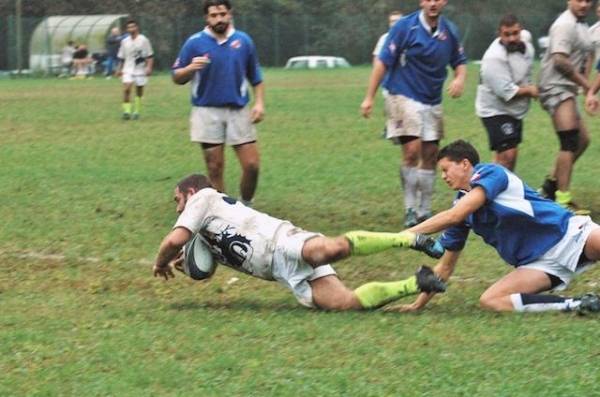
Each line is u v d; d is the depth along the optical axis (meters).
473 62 139.88
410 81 27.36
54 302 19.75
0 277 22.17
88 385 14.61
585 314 17.73
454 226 18.80
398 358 15.44
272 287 20.84
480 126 53.19
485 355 15.52
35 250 25.11
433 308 18.75
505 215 18.08
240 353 15.84
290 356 15.66
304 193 33.25
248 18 155.38
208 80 28.00
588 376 14.49
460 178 18.58
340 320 17.72
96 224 28.14
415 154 27.53
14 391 14.45
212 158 28.56
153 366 15.30
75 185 35.00
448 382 14.39
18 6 138.50
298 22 155.75
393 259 23.45
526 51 28.59
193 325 17.64
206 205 18.59
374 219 28.98
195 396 14.09
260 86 28.47
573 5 27.91
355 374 14.76
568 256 18.22
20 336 17.03
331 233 27.31
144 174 37.66
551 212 18.20
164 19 151.75
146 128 54.53
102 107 71.00
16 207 30.88
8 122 59.44
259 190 33.84
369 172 37.25
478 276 21.80
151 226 27.80
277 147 45.25
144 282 21.53
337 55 156.50
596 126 51.41
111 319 18.23
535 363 15.10
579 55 28.36
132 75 60.84
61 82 113.19
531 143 44.56
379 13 156.88
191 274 19.00
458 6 154.75
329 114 61.56
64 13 162.00
